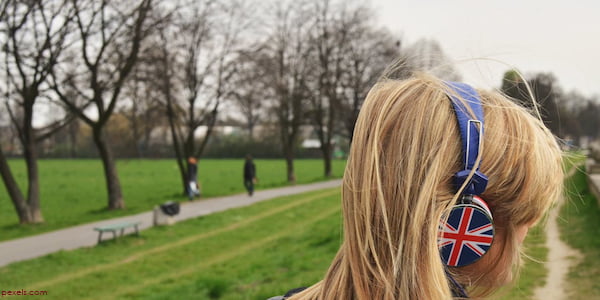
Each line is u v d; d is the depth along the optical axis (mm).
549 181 841
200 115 28703
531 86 1061
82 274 10438
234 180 39312
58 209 22422
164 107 28875
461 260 799
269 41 30375
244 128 78750
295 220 17641
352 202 842
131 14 18219
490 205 844
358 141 861
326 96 38625
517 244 858
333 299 848
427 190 767
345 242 845
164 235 15117
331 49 37219
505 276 855
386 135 827
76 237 15203
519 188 822
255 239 14133
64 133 88375
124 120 71625
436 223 765
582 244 6891
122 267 11000
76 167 57531
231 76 27516
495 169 812
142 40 19656
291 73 36219
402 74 988
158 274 10344
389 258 791
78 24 17781
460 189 768
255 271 9297
